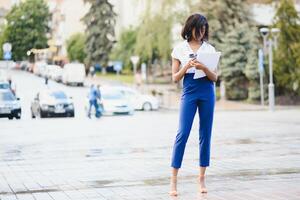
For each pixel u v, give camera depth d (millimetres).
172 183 7512
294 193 7438
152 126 24594
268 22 64875
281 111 38625
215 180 8766
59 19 108812
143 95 46344
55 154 13750
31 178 9688
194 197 7312
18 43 88938
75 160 12305
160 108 47906
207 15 53969
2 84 40594
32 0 90000
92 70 83125
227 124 24219
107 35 88750
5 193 8141
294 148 13664
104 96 39031
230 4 54562
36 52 91062
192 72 7289
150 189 8094
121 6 94312
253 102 49312
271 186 8055
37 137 19359
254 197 7223
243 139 16625
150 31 57000
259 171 9688
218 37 53719
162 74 75125
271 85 38969
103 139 17984
